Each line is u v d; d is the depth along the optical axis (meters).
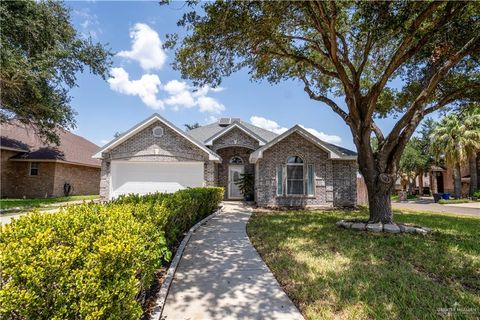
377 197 8.99
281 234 7.95
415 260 5.53
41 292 2.08
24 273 2.04
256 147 18.69
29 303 1.99
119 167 16.22
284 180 15.19
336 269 5.00
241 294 4.07
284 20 7.98
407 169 36.50
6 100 14.36
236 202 17.70
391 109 12.60
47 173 19.89
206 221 10.23
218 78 9.59
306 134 15.13
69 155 21.19
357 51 10.62
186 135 16.12
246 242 7.06
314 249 6.32
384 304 3.70
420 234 7.99
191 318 3.40
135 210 4.46
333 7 7.07
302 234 7.93
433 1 6.46
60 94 15.91
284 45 9.52
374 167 9.13
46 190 19.72
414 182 41.56
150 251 3.32
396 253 5.96
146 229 3.52
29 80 12.66
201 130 22.12
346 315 3.46
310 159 15.31
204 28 7.33
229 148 19.19
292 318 3.44
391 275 4.68
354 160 15.77
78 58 15.46
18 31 13.18
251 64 10.02
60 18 14.91
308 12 7.52
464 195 35.72
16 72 12.15
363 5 6.38
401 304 3.70
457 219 11.84
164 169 16.30
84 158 22.56
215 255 5.95
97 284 2.24
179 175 16.25
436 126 32.50
